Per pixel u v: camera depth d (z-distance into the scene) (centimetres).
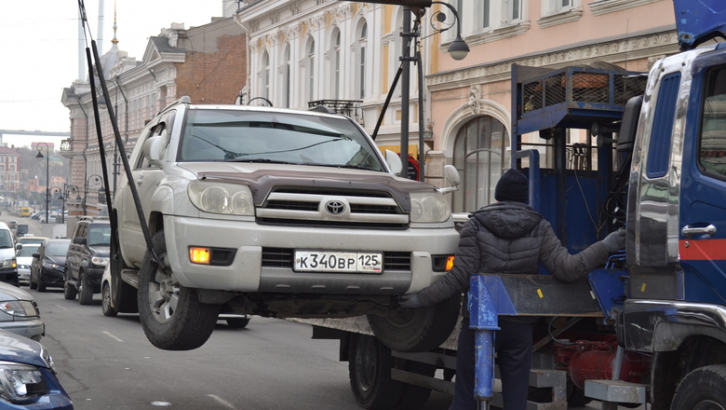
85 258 2597
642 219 610
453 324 759
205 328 717
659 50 1841
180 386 1130
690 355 578
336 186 696
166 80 6347
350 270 673
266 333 1850
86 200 8862
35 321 1115
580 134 817
